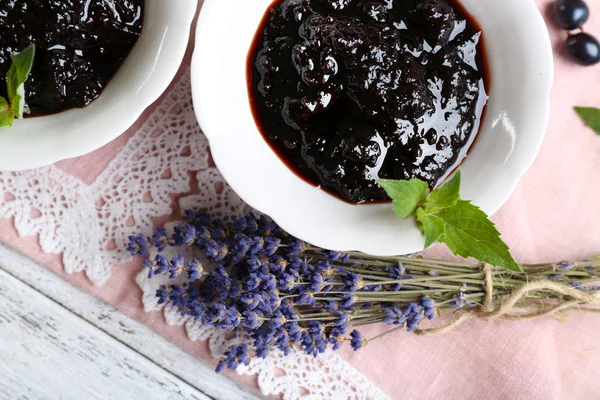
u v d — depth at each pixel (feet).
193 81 0.92
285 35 0.95
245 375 1.06
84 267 1.05
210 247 0.99
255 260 0.99
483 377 1.09
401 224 0.95
